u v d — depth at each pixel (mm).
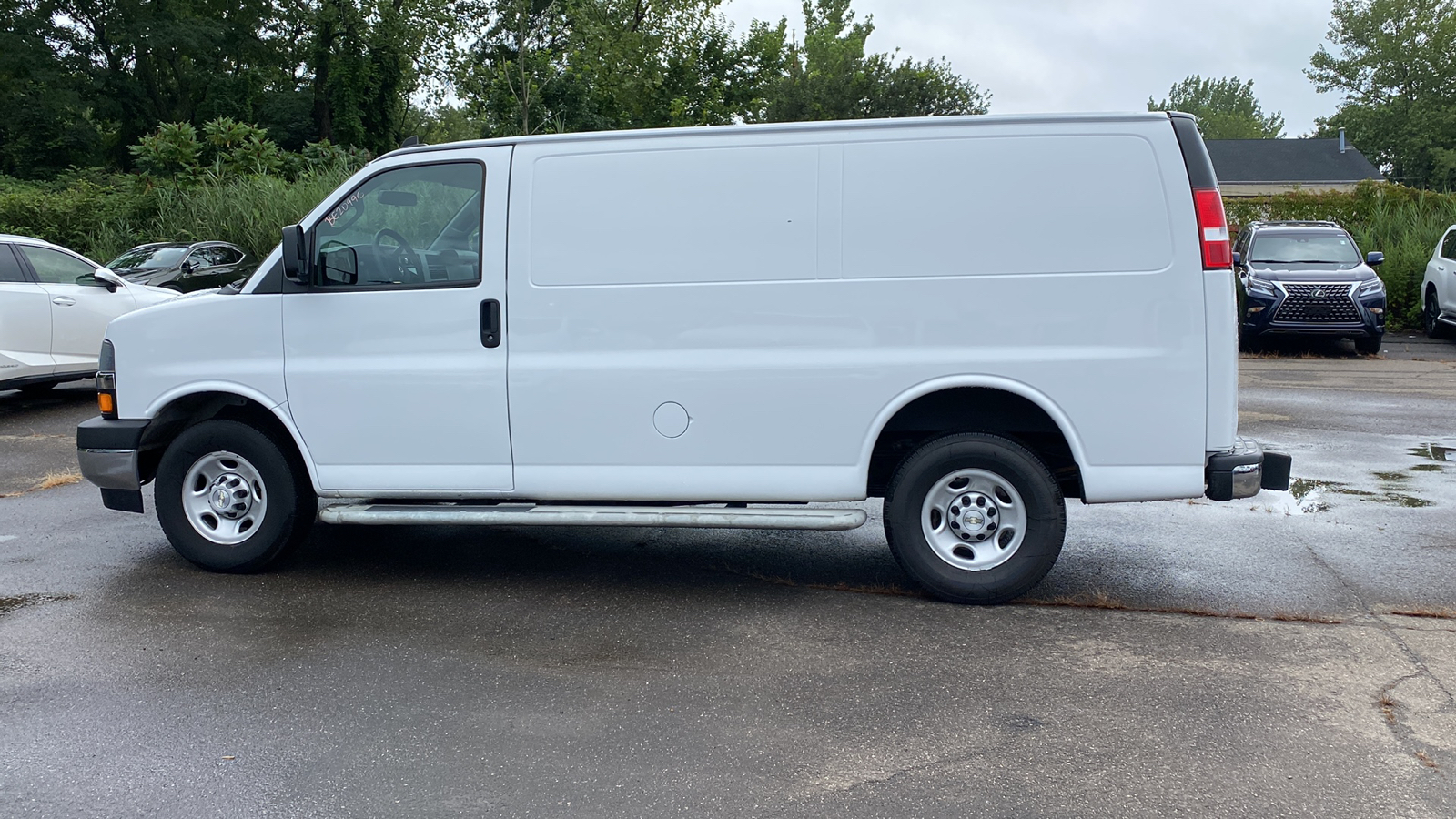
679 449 4875
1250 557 5641
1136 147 4523
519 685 3949
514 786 3172
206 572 5422
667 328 4820
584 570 5520
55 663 4152
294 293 5129
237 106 39906
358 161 27875
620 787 3164
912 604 4898
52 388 12625
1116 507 6902
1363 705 3709
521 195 4902
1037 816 2977
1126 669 4066
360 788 3162
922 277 4645
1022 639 4414
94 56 39500
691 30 27344
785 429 4789
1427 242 20031
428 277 5055
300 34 40562
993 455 4727
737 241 4750
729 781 3199
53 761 3334
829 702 3781
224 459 5348
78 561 5625
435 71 35594
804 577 5363
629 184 4820
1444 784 3146
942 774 3229
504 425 4977
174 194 21922
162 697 3832
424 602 4969
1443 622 4578
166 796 3113
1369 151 64250
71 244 21859
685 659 4211
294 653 4273
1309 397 11633
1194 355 4527
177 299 5344
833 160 4684
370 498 5301
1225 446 4574
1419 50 62344
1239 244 18484
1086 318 4566
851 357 4711
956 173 4613
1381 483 7414
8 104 37125
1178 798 3072
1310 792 3105
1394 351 16578
